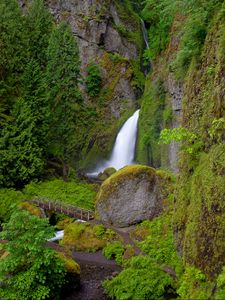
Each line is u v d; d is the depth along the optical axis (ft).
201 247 40.04
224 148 40.29
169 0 78.95
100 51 151.74
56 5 152.46
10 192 81.56
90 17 153.17
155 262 48.75
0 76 92.58
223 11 50.16
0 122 85.92
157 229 61.77
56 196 83.30
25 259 44.42
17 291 43.32
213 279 36.29
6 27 92.84
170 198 68.03
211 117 45.96
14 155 84.89
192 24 56.85
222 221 37.09
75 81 97.09
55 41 95.66
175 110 94.38
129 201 69.67
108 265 56.75
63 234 68.18
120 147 124.98
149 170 70.54
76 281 49.26
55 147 97.35
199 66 55.06
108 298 46.37
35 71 91.25
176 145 88.07
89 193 86.12
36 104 90.17
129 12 169.07
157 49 127.75
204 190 41.81
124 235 64.85
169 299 41.65
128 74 149.59
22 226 44.29
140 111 122.52
